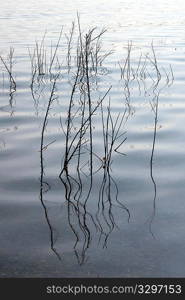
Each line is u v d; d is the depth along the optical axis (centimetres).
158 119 720
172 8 2578
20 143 620
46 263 362
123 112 760
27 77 1034
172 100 831
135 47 1419
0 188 490
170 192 481
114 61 1209
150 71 1082
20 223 421
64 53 1320
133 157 573
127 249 381
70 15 2244
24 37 1619
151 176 520
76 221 426
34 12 2364
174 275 348
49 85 960
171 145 611
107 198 471
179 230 408
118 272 352
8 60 1223
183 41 1521
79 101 832
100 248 383
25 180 509
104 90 910
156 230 409
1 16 2206
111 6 2678
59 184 501
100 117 735
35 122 713
